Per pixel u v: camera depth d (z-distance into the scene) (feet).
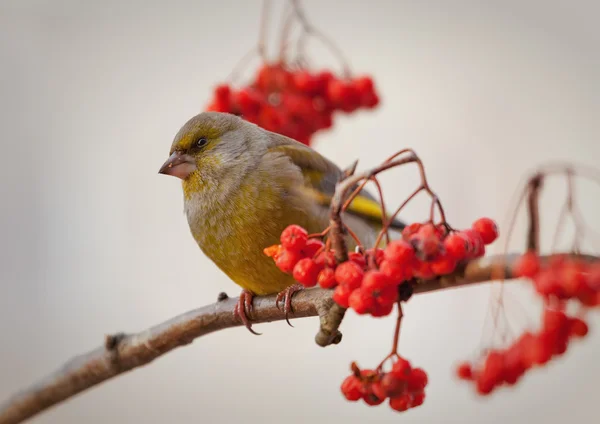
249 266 28.37
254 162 28.81
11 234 48.62
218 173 28.84
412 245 16.53
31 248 48.75
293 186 28.50
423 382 17.80
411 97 50.34
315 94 34.22
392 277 16.57
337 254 17.34
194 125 29.60
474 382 18.04
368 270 17.37
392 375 17.58
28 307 47.21
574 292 14.51
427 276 16.84
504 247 16.44
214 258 29.22
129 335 26.04
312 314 23.68
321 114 34.68
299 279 18.10
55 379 26.53
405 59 51.85
